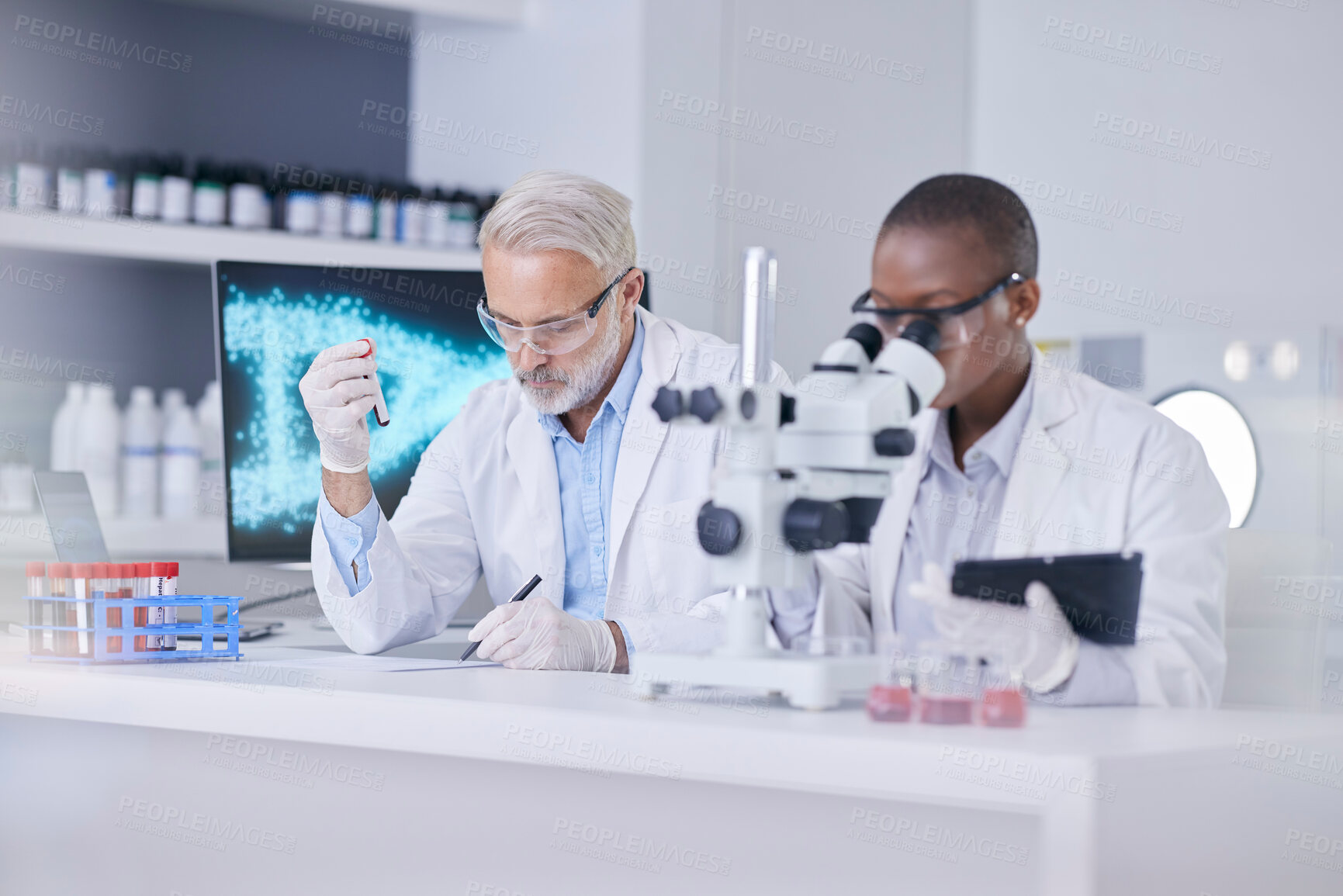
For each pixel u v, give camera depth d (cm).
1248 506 343
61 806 146
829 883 95
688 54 322
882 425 108
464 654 163
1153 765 83
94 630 141
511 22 346
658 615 162
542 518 202
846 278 364
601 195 185
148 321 342
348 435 164
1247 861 91
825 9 357
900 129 383
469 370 232
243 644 192
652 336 207
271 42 359
